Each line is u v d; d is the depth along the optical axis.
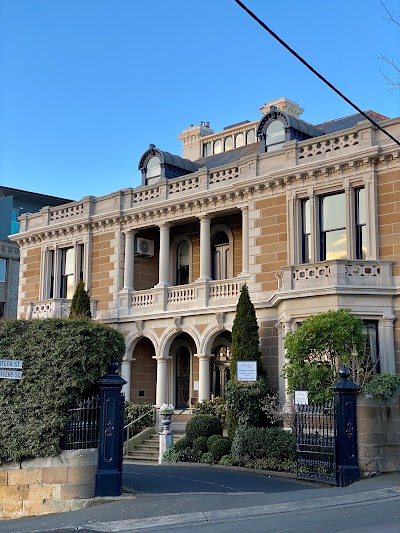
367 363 20.53
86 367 15.25
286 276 23.84
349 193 24.33
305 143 25.84
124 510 13.56
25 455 14.69
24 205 47.38
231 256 29.42
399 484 15.86
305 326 20.80
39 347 15.20
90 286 32.03
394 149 23.31
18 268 43.91
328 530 10.82
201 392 27.33
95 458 14.84
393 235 23.25
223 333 29.19
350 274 22.78
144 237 32.03
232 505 13.70
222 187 27.81
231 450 22.33
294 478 18.95
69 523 12.76
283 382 24.23
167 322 29.02
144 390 31.39
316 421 18.75
